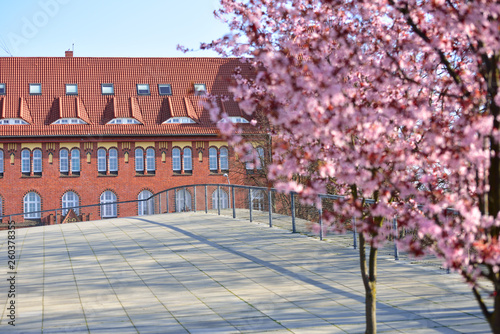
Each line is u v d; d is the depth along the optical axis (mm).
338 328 7395
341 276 10305
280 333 7285
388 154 5016
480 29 4324
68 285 10344
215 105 5074
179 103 44438
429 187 5422
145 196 42688
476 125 4516
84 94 43719
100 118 42875
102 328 7691
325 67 4758
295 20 6488
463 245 4625
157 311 8516
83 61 45250
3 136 40344
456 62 6367
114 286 10195
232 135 5012
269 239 14406
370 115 4844
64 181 41500
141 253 13328
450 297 8602
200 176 43406
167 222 19062
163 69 46062
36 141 41188
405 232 7379
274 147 5172
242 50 6891
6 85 42875
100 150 42281
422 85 5723
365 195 5668
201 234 15766
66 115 42188
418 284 9461
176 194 25312
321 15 5906
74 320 8086
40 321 8047
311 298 8953
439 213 4941
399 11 5469
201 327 7652
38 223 39625
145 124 43031
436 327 7270
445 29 4973
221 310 8477
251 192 18141
